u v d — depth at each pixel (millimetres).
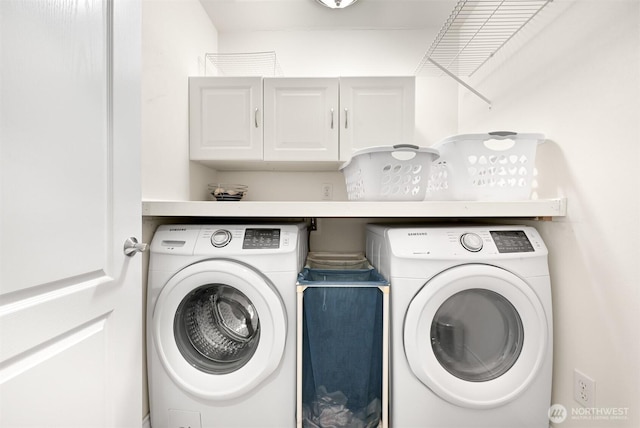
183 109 1527
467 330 1102
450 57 1658
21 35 541
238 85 1615
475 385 1037
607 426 916
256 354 1053
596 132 948
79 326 687
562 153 1082
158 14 1265
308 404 1068
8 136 520
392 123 1621
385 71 1950
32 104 562
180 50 1480
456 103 1951
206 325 1179
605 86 915
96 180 727
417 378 1038
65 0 634
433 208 1103
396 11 1781
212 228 1146
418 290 1039
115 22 783
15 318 538
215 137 1615
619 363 880
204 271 1055
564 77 1071
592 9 955
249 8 1750
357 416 1062
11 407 539
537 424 1047
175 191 1437
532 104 1242
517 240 1081
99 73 735
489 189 1148
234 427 1069
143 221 1143
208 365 1119
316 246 1913
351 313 1057
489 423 1041
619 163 875
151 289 1103
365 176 1188
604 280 925
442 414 1037
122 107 810
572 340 1040
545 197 1170
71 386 664
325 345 1062
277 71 1966
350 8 1756
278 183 1967
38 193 575
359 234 1904
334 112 1624
